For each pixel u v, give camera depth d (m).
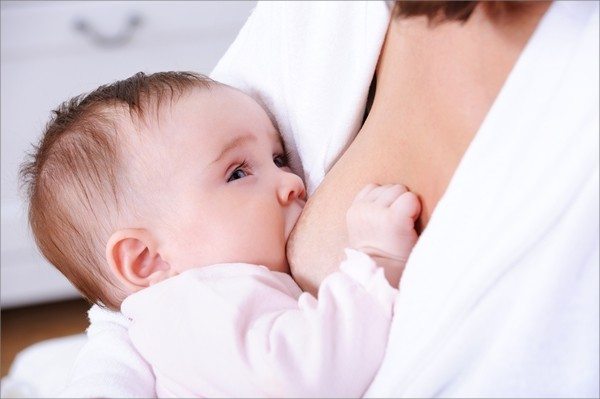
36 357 1.23
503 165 0.54
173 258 0.75
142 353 0.68
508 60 0.57
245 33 0.88
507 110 0.54
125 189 0.76
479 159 0.55
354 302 0.59
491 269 0.53
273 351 0.58
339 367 0.57
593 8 0.54
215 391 0.61
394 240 0.61
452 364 0.55
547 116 0.53
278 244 0.74
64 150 0.80
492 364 0.54
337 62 0.75
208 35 1.90
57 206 0.81
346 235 0.66
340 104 0.75
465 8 0.59
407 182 0.63
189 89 0.78
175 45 1.90
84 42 1.87
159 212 0.75
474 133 0.57
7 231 1.93
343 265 0.62
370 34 0.70
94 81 1.90
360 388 0.58
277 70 0.82
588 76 0.51
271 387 0.58
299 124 0.78
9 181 1.91
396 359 0.56
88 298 0.84
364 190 0.65
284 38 0.79
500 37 0.57
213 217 0.74
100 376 0.66
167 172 0.75
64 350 1.24
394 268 0.61
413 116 0.63
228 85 0.83
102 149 0.77
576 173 0.51
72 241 0.81
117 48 1.89
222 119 0.76
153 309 0.68
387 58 0.69
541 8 0.56
